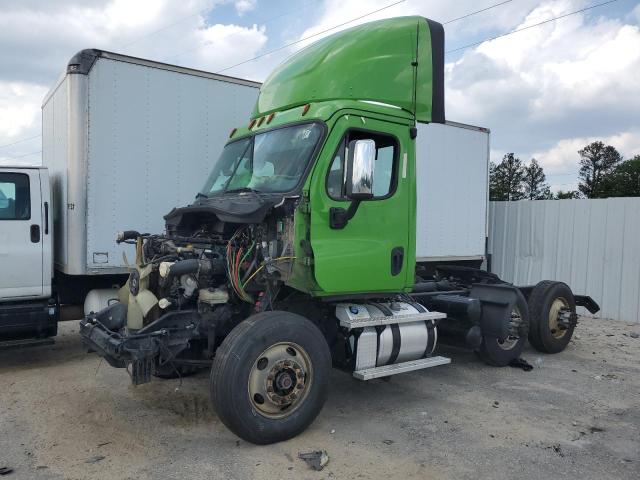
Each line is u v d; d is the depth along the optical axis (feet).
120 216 22.94
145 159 23.48
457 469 13.08
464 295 22.89
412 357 17.72
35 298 22.31
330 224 15.39
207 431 15.24
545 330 24.38
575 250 37.11
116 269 22.89
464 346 20.95
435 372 21.75
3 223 21.58
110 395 18.22
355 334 16.38
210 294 15.17
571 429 15.72
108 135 22.49
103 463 13.23
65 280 23.61
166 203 24.12
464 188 34.83
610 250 35.27
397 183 17.12
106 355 14.84
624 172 263.70
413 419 16.42
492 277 26.94
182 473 12.73
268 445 14.28
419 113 17.97
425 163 32.19
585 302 26.58
